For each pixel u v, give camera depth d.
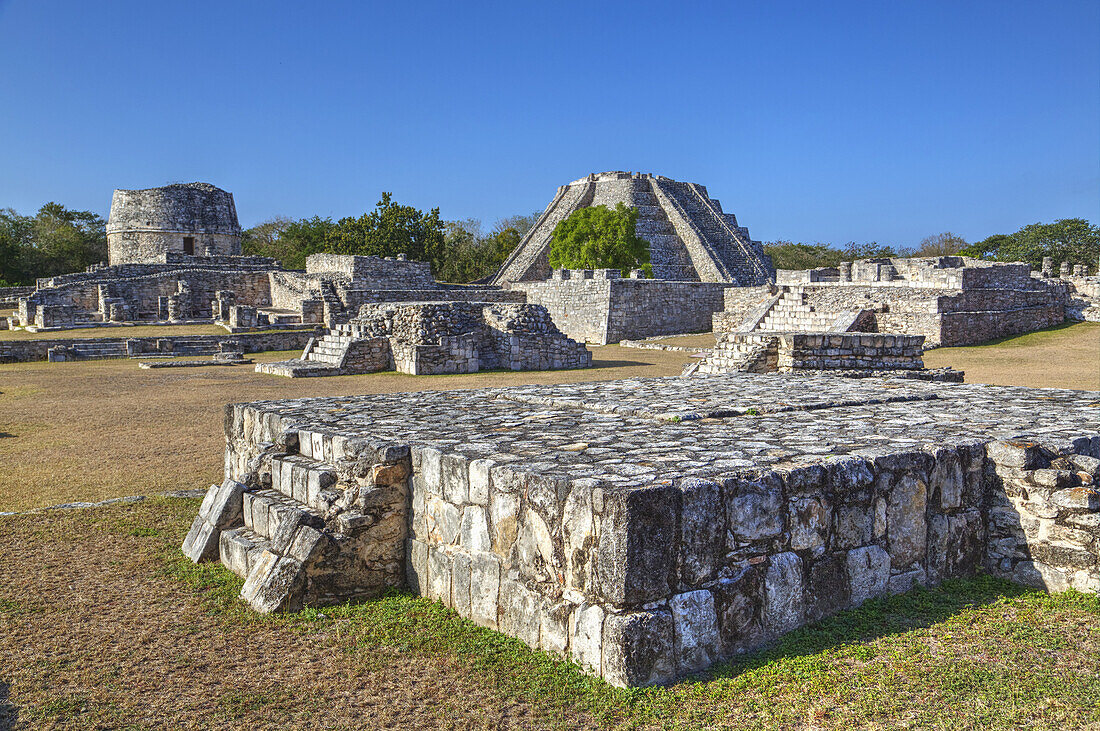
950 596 5.58
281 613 5.66
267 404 8.90
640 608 4.49
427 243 74.00
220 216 53.97
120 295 43.69
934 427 6.91
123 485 9.72
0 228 72.00
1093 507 5.48
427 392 10.19
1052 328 31.88
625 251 57.34
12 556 6.97
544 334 26.25
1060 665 4.59
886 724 4.05
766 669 4.62
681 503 4.64
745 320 35.03
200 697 4.55
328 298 38.03
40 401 17.39
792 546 5.09
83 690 4.64
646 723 4.13
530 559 5.03
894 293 30.64
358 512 6.00
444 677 4.70
